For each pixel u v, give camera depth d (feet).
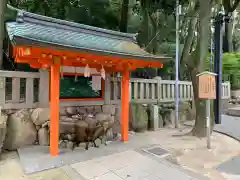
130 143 16.66
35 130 16.14
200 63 19.13
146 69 32.07
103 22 31.58
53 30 14.61
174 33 36.68
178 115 26.14
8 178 10.36
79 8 30.07
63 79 17.19
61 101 17.13
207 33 19.16
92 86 18.85
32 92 16.33
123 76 16.99
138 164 12.34
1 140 13.28
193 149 15.48
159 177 10.70
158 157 13.56
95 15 30.83
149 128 22.88
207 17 19.02
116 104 20.71
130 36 19.77
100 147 15.40
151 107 23.27
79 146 15.20
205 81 15.83
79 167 11.71
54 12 28.50
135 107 21.95
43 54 11.60
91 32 17.24
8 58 20.21
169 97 27.37
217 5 23.53
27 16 14.42
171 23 35.58
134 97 23.00
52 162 12.23
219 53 19.13
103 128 16.62
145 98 24.41
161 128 23.67
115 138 18.16
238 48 52.95
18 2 26.68
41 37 11.53
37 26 14.26
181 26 33.19
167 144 16.60
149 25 34.73
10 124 15.10
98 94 19.36
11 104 15.31
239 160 13.42
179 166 12.26
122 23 28.99
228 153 14.80
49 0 27.53
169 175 10.95
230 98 42.47
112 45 15.69
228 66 41.50
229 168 12.05
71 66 15.81
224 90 39.06
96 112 18.70
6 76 15.05
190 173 11.26
